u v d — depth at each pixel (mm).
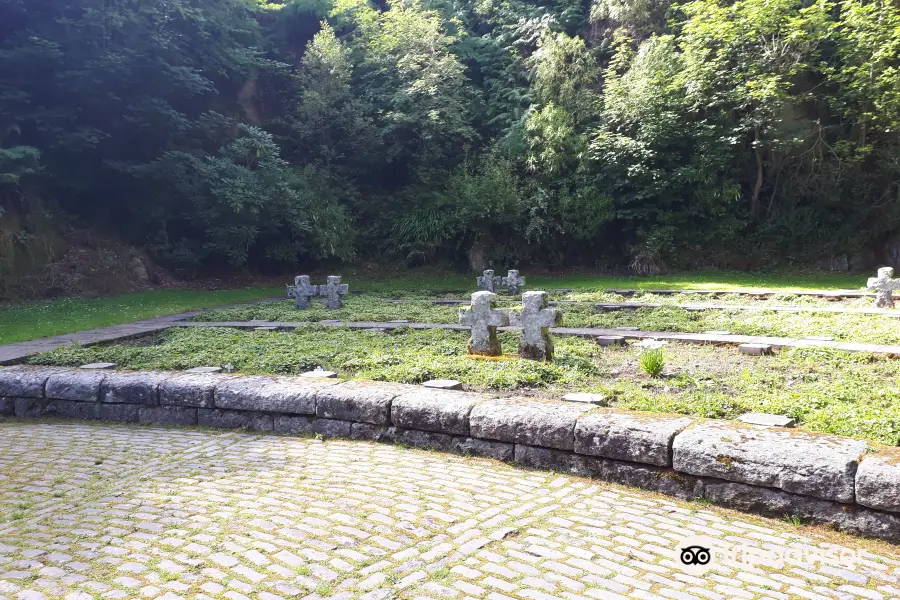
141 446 5668
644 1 26172
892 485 3447
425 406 5348
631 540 3596
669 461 4250
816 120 22375
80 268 19125
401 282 22625
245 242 22000
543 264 25250
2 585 3219
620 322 11648
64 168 19859
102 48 19266
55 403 6984
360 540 3627
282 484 4559
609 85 24469
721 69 22750
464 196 24203
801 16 21641
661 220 23625
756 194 23562
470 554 3436
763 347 8688
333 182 25703
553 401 5227
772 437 4027
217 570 3320
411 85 24969
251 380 6355
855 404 5582
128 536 3762
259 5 27500
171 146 21734
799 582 3131
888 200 21750
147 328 12203
